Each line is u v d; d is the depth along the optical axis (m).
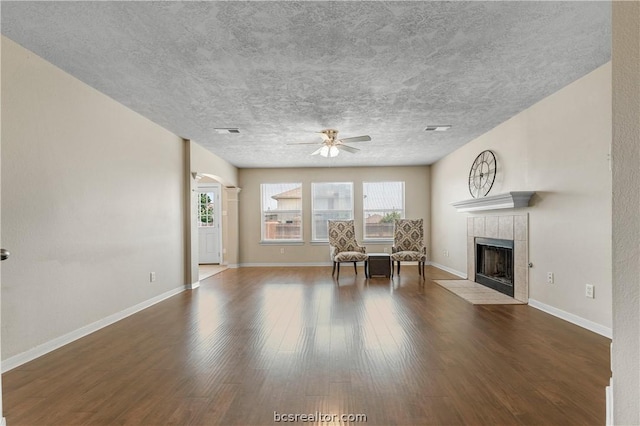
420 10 2.28
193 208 5.82
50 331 2.99
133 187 4.27
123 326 3.64
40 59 2.91
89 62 2.98
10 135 2.65
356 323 3.65
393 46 2.74
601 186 3.21
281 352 2.85
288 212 8.66
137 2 2.16
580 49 2.83
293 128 5.07
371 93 3.73
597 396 2.11
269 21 2.38
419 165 8.45
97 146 3.62
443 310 4.14
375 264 6.61
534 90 3.73
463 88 3.64
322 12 2.28
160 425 1.85
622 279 0.73
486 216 5.46
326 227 8.64
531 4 2.23
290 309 4.27
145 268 4.51
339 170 8.56
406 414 1.94
